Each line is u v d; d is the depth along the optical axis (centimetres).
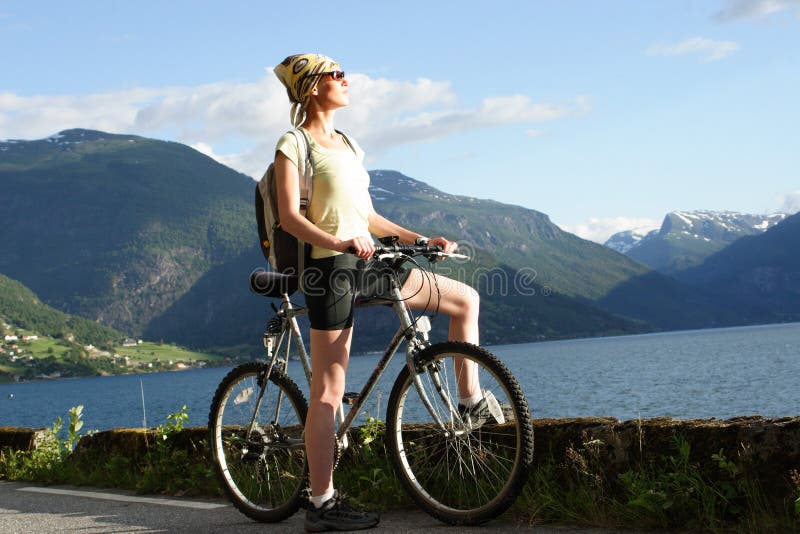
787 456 280
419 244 343
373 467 392
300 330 367
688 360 9962
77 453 563
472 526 312
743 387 5225
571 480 331
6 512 439
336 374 332
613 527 299
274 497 368
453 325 345
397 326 333
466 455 321
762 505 280
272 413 379
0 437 625
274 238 338
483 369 309
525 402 297
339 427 342
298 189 330
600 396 4412
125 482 504
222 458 398
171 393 9350
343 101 346
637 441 318
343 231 334
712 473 296
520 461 295
